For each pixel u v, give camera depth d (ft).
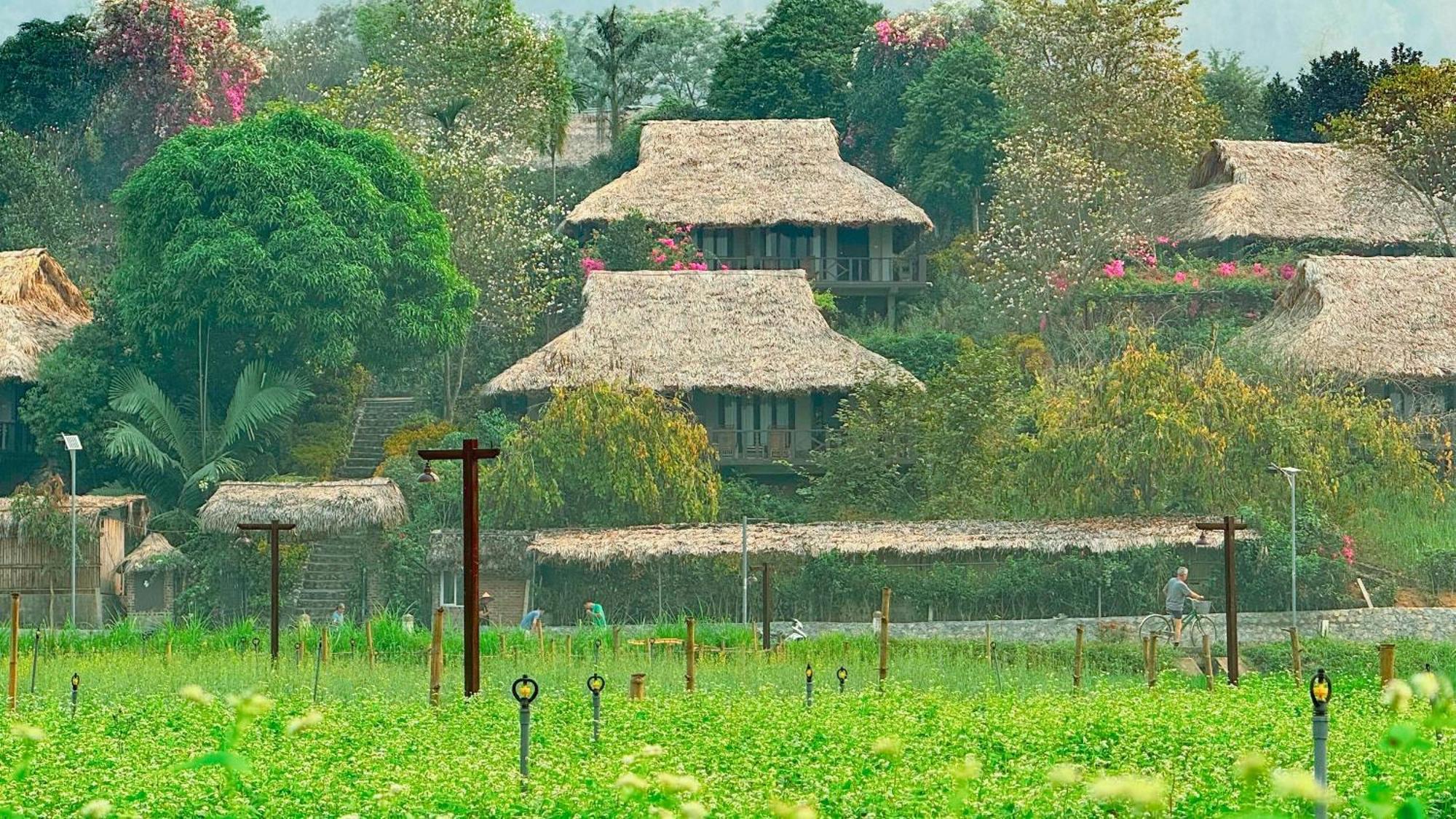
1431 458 638.94
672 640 429.38
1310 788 86.69
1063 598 523.29
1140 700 280.10
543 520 580.30
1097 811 153.99
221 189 646.33
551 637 437.99
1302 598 522.88
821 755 209.36
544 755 209.97
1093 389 565.94
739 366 647.97
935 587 524.93
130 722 271.08
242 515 559.38
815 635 504.02
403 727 255.09
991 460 593.83
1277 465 549.54
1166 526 531.09
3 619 563.89
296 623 532.73
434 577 558.56
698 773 193.57
